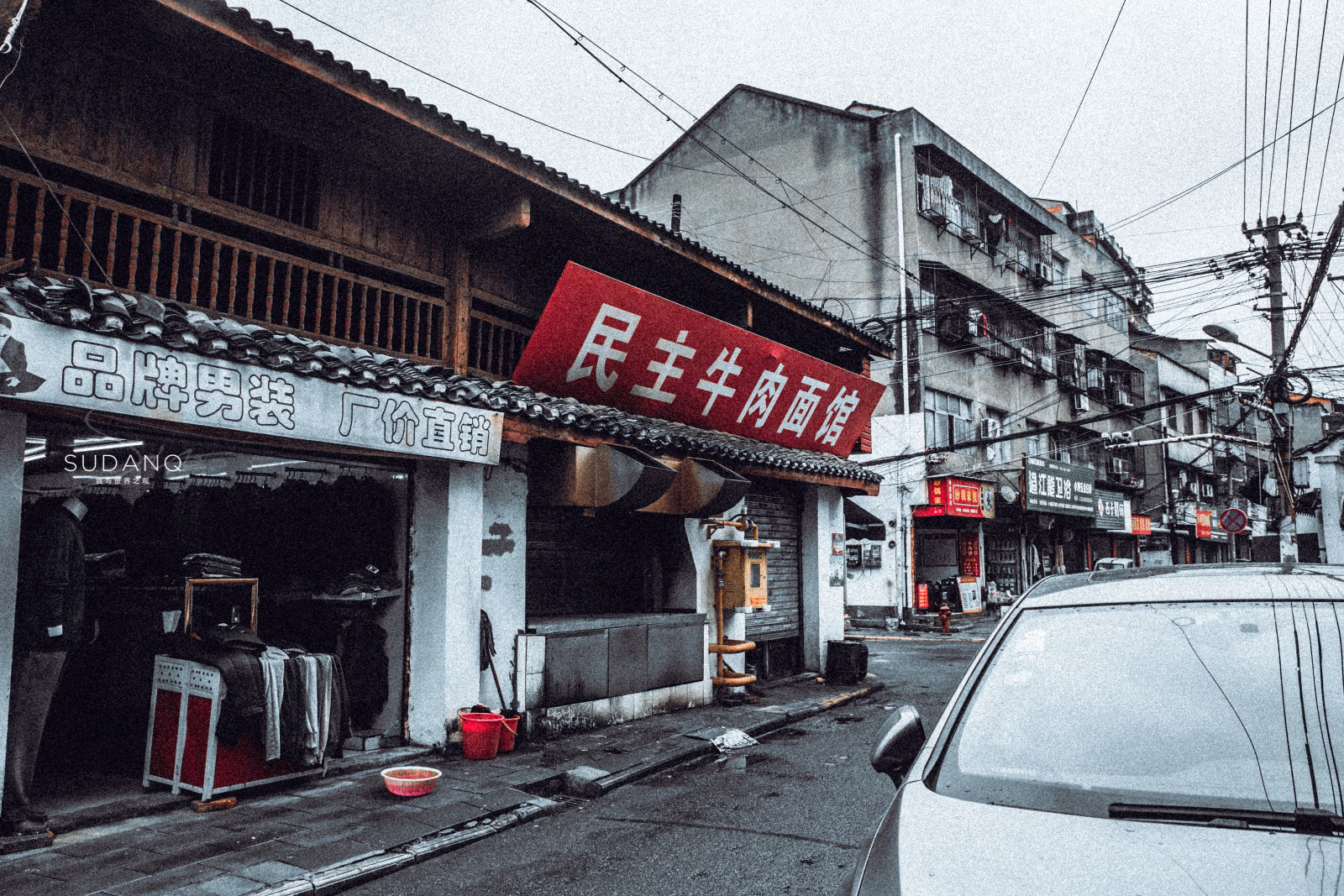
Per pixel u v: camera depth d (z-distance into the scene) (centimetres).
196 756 531
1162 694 250
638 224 846
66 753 612
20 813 466
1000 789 233
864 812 562
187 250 588
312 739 564
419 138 657
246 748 546
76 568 486
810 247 2355
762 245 2430
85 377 420
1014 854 197
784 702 998
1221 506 4197
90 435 516
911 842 209
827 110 2366
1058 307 3030
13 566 450
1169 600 283
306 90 593
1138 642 269
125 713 599
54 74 519
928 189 2280
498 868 461
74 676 598
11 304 394
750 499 1148
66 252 521
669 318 862
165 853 452
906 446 2216
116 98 547
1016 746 247
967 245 2489
